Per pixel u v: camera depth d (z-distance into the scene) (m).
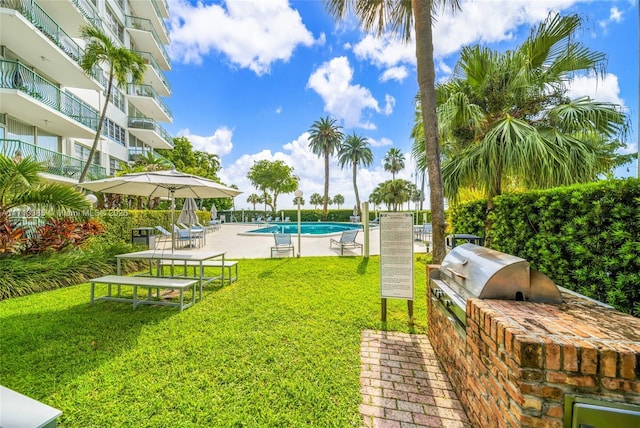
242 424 1.87
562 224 2.99
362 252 9.52
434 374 2.48
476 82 5.02
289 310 3.99
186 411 1.98
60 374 2.42
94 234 7.12
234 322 3.57
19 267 4.98
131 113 19.48
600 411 1.09
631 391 1.09
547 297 1.80
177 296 4.85
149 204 17.19
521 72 4.35
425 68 4.09
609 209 2.41
